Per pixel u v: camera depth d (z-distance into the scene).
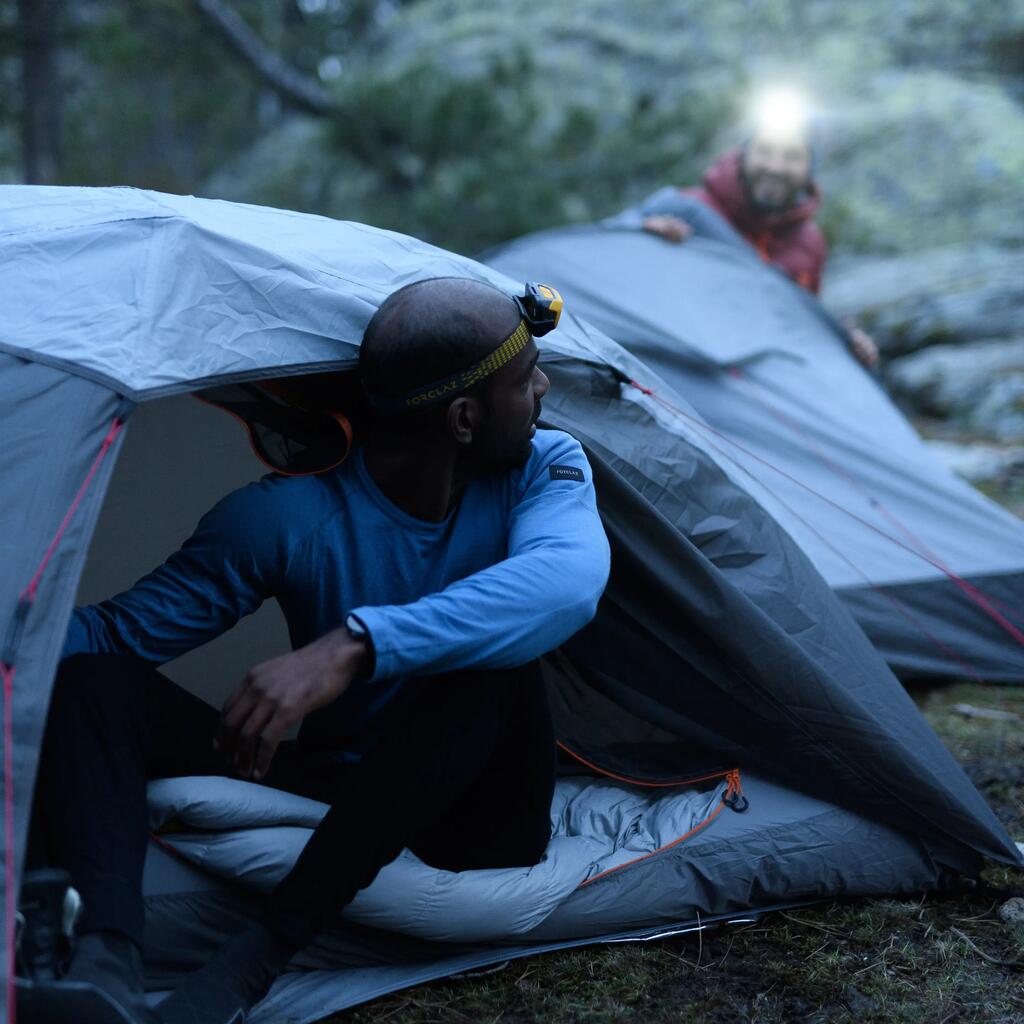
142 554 2.38
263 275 1.72
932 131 9.66
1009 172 9.18
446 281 1.66
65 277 1.64
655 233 4.11
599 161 8.61
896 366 6.77
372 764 1.57
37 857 1.48
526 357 1.66
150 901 1.64
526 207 8.23
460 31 12.40
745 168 4.49
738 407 3.62
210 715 1.70
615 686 2.09
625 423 2.17
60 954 1.34
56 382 1.50
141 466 2.33
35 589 1.38
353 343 1.73
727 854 1.97
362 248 1.95
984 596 3.23
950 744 2.77
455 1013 1.71
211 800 1.62
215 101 10.59
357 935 1.75
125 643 1.65
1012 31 11.11
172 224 1.72
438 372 1.61
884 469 3.52
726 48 11.55
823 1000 1.76
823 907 2.03
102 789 1.45
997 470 5.25
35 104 8.30
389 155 9.22
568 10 12.53
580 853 1.90
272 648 2.46
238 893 1.67
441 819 1.78
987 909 2.03
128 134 11.12
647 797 2.10
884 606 3.12
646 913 1.91
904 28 11.38
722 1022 1.70
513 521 1.74
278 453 1.81
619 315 3.84
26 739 1.33
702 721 2.08
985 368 6.38
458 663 1.55
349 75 9.54
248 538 1.67
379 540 1.71
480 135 8.89
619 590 2.01
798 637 2.12
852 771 2.03
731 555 2.15
